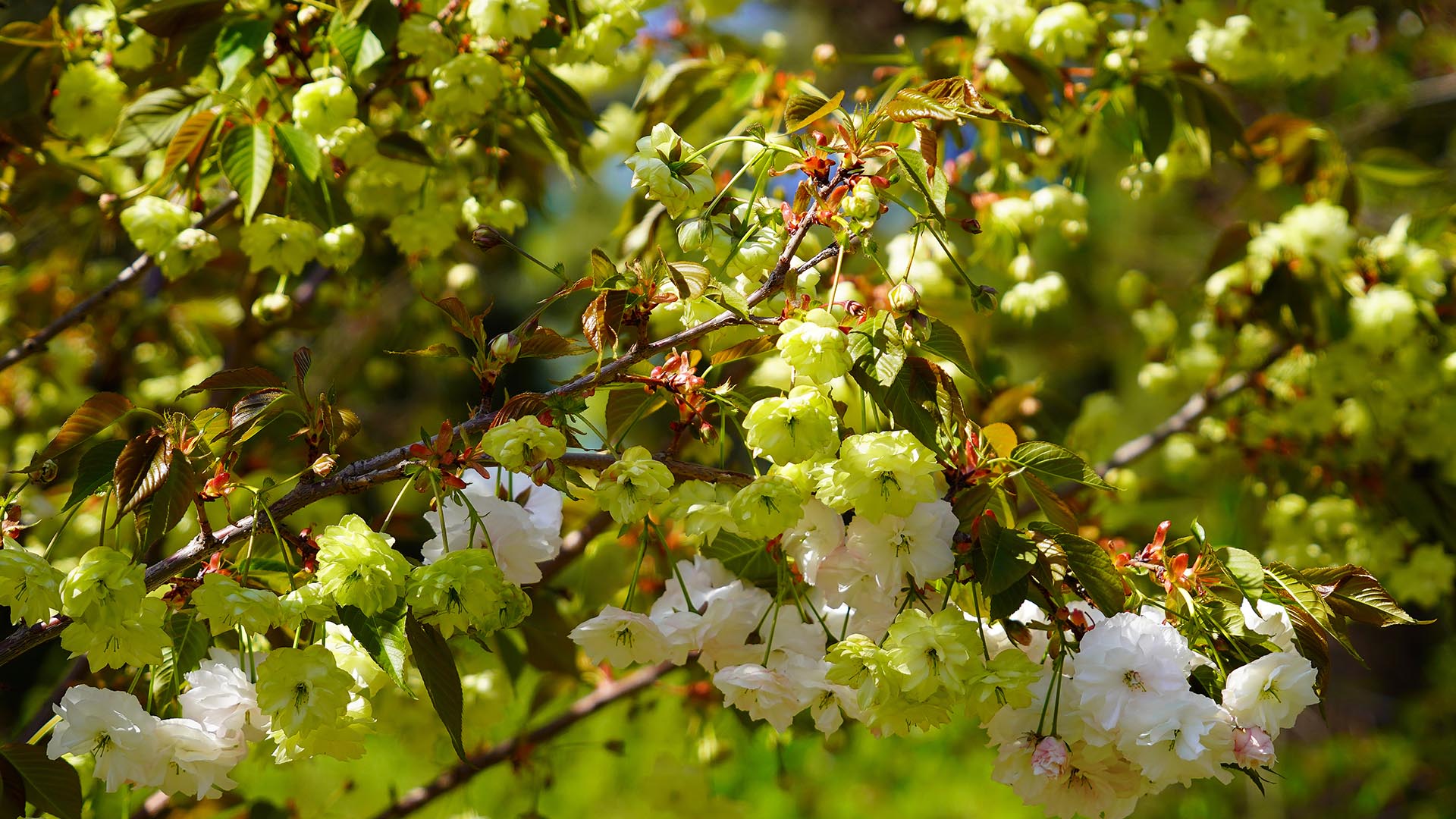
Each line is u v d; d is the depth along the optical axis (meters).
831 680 1.72
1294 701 1.72
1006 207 2.15
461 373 4.89
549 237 6.57
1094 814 1.75
